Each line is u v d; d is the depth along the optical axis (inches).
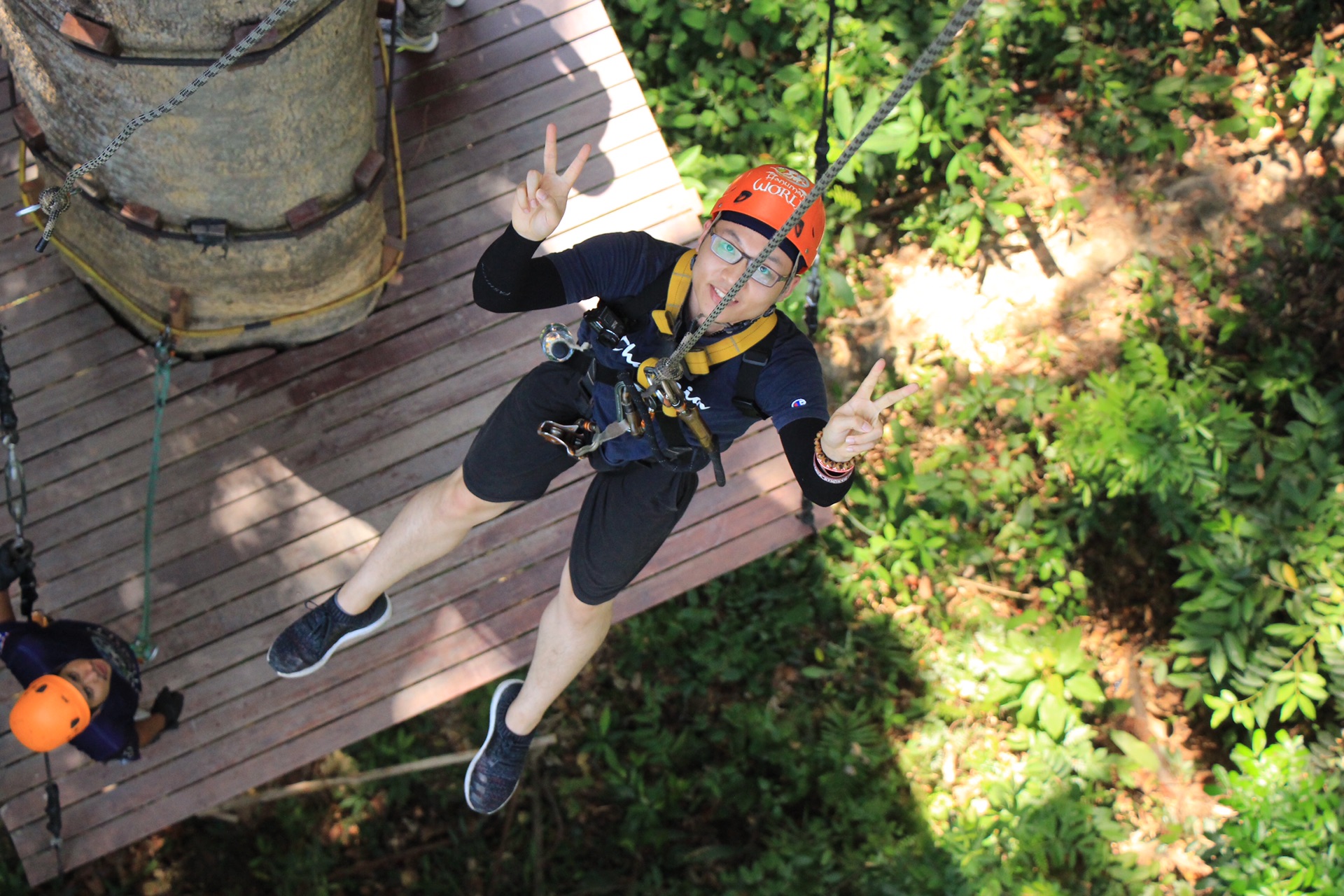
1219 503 245.9
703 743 261.9
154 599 195.6
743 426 104.3
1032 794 239.9
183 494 199.0
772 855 245.3
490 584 201.5
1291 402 263.9
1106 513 262.2
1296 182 273.0
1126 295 270.1
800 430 97.0
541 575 202.4
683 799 259.9
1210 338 267.9
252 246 169.2
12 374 200.2
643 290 103.6
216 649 195.5
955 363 268.2
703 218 220.2
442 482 127.6
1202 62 271.6
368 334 205.6
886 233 275.6
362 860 260.8
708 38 257.1
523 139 213.6
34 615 171.5
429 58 215.0
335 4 135.6
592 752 263.9
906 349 270.4
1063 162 276.1
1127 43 276.1
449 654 199.2
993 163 274.5
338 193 168.2
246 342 200.8
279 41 131.7
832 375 269.1
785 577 263.4
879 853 244.5
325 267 181.0
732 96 266.8
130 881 254.8
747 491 204.2
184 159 148.7
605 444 113.3
